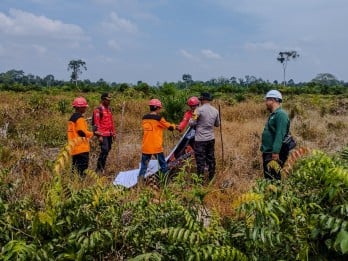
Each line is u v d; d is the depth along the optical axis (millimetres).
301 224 3322
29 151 8805
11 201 4137
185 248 3236
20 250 3012
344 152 4449
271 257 3293
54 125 12180
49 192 3523
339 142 11281
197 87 34281
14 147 9281
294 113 17031
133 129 13547
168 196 4055
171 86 20562
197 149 7746
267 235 3141
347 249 2943
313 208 3396
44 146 10109
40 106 15453
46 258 3096
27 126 11891
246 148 10117
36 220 3369
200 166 7680
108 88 39812
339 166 3574
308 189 3666
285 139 6164
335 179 3354
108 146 8594
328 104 21922
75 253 3232
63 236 3416
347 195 3412
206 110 7805
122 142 11102
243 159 9016
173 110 15078
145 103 18219
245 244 3391
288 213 3373
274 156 5961
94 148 9922
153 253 3127
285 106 19469
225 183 7012
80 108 7227
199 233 3227
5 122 11930
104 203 3709
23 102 17578
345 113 19375
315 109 19719
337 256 3273
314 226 3277
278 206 3289
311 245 3297
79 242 3209
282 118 6020
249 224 3453
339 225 3129
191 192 4109
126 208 3814
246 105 19531
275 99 6184
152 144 7527
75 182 4895
